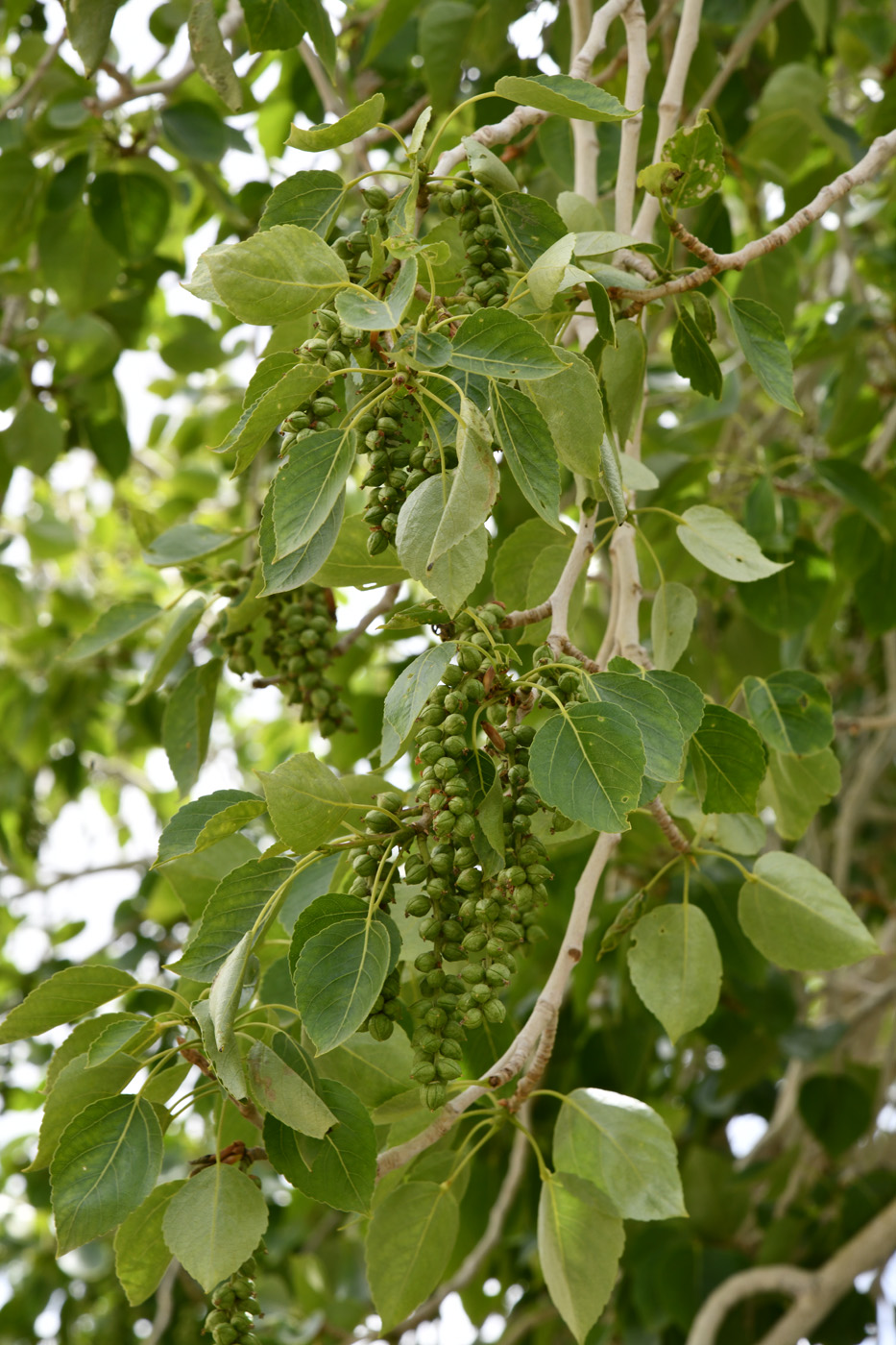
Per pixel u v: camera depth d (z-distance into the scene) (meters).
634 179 1.93
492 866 1.73
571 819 1.74
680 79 1.95
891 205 3.04
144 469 4.16
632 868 2.48
